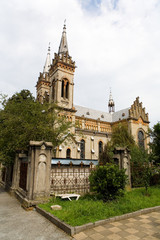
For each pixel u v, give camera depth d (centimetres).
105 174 889
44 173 934
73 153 3272
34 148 935
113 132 3572
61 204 824
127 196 971
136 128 4319
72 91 3834
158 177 1557
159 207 827
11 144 1525
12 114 1708
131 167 1400
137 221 655
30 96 2848
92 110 4897
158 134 1823
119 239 500
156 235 529
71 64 3962
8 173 1731
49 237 522
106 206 766
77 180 1412
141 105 4638
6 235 541
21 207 916
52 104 2092
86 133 4025
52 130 1778
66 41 4288
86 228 569
